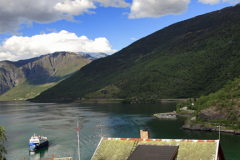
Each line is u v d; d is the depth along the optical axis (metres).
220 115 147.62
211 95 198.50
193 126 146.25
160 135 131.38
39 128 168.00
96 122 184.12
